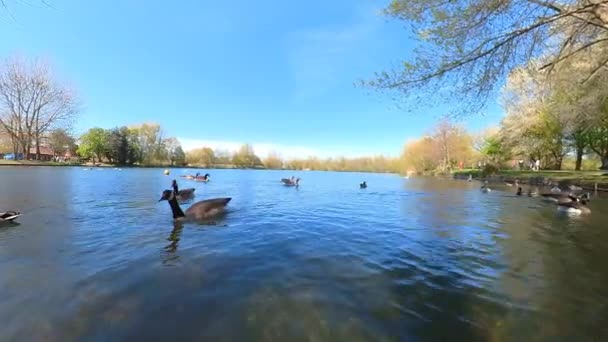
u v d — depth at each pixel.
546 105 18.56
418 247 6.29
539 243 6.69
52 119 46.16
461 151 56.81
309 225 8.32
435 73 8.32
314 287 4.16
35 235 6.55
